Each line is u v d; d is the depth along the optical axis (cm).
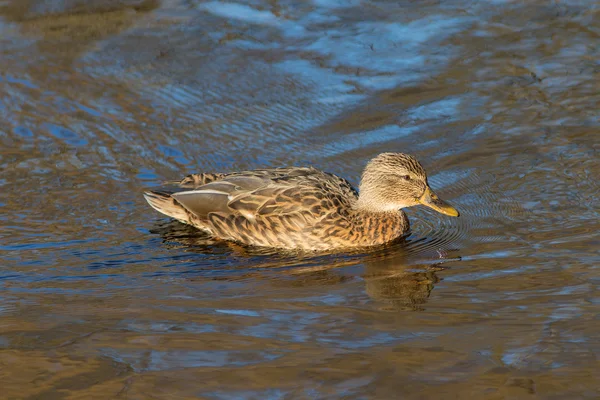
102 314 1062
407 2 2172
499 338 952
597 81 1766
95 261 1264
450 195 1453
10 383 888
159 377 891
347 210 1388
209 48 1975
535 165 1515
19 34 2050
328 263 1280
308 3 2192
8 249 1294
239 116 1723
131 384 879
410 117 1694
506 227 1331
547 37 1955
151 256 1291
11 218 1395
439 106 1723
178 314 1059
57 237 1339
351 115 1716
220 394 855
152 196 1420
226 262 1286
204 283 1184
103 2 2217
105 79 1859
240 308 1078
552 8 2088
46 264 1246
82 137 1656
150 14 2153
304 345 956
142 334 998
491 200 1426
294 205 1377
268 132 1667
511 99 1728
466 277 1159
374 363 905
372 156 1575
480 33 1992
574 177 1467
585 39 1934
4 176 1523
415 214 1475
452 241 1316
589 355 902
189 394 858
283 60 1920
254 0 2216
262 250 1359
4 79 1852
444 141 1611
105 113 1736
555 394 831
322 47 1970
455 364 898
